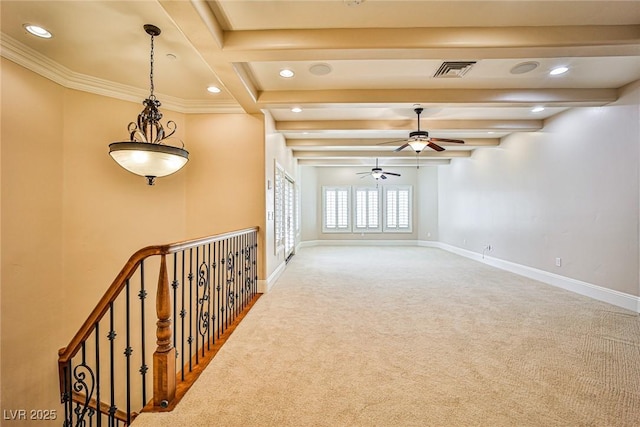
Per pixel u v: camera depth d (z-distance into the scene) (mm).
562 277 4648
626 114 3662
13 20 2406
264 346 2648
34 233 3047
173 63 3117
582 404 1876
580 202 4324
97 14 2336
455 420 1737
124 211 3766
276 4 2246
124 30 2547
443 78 3473
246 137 4332
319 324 3156
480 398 1934
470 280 5156
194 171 4312
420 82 3572
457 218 8422
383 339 2789
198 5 2104
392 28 2527
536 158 5215
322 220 10547
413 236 10438
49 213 3193
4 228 2775
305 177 10078
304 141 6535
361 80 3549
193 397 1938
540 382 2107
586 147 4219
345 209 10562
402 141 5855
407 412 1804
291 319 3303
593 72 3354
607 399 1925
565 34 2498
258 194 4320
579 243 4332
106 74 3367
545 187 5008
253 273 4246
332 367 2299
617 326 3094
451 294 4289
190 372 2230
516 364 2346
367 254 8344
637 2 2221
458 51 2602
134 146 2438
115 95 3666
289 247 7352
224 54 2635
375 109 4562
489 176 6723
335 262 7012
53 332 3225
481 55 2676
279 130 5145
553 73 3363
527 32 2512
